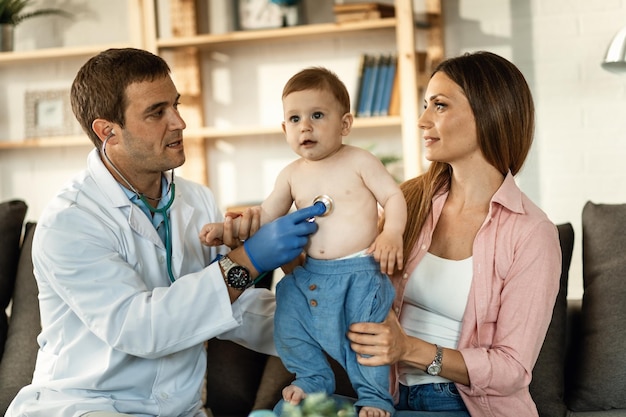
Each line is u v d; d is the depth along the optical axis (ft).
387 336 6.00
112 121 6.63
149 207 6.86
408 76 12.53
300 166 6.43
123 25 14.66
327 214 6.17
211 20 14.39
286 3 13.44
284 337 6.28
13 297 9.00
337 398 6.49
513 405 6.36
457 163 6.79
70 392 6.50
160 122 6.66
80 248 6.36
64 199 6.66
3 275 9.05
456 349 6.49
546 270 6.37
